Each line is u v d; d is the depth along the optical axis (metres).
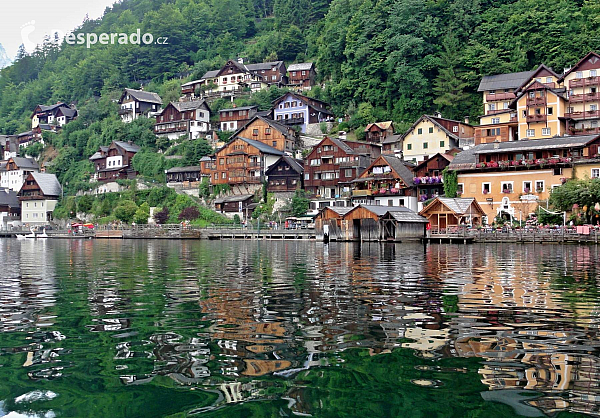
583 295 18.38
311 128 117.88
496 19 111.00
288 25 172.62
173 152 121.75
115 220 106.88
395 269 28.70
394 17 115.38
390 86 112.44
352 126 112.75
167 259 38.97
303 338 12.08
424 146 92.50
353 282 22.59
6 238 106.94
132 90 149.38
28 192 127.19
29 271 29.23
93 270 29.72
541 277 24.17
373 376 9.41
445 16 116.00
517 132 84.25
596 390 8.69
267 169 100.00
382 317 14.48
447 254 41.66
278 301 17.36
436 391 8.70
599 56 82.50
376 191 82.50
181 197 104.88
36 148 155.25
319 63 137.00
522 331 12.70
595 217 58.41
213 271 28.48
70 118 165.00
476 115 102.31
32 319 14.59
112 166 127.19
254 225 89.75
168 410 8.07
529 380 9.16
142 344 11.70
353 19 126.50
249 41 179.62
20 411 8.09
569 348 11.12
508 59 105.00
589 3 104.50
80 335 12.62
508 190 69.00
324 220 68.75
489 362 10.18
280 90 131.88
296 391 8.76
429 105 108.75
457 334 12.39
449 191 72.69
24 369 10.01
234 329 13.10
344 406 8.12
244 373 9.64
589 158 65.00
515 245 55.06
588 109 81.44
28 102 196.25
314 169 92.56
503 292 19.22
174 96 152.25
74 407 8.22
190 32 186.50
